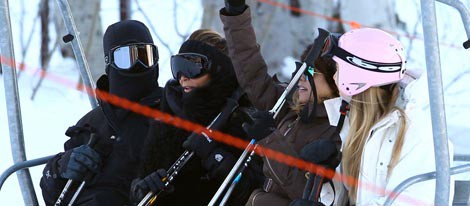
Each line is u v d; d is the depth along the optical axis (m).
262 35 17.53
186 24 22.00
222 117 8.63
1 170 14.87
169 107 8.99
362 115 7.68
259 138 8.02
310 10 17.44
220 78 8.79
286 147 7.99
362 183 7.57
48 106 18.00
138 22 9.52
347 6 17.34
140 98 9.35
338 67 7.80
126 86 9.29
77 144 9.50
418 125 7.56
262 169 8.72
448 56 18.95
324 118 8.21
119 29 9.34
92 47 17.69
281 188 8.25
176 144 8.80
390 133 7.59
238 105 8.73
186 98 8.79
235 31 8.81
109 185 9.16
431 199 7.41
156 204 8.72
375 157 7.57
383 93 7.69
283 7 17.50
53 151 15.85
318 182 7.46
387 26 17.34
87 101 18.62
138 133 9.27
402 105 7.65
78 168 8.93
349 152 7.70
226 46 8.93
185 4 22.61
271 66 17.42
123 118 9.28
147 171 8.86
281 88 9.02
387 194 7.44
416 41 19.19
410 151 7.48
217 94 8.79
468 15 7.43
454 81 18.06
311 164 7.53
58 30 21.03
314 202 7.38
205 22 17.59
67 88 19.11
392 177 7.47
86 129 9.50
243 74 8.84
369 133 7.61
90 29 17.67
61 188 9.15
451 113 17.66
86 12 17.64
